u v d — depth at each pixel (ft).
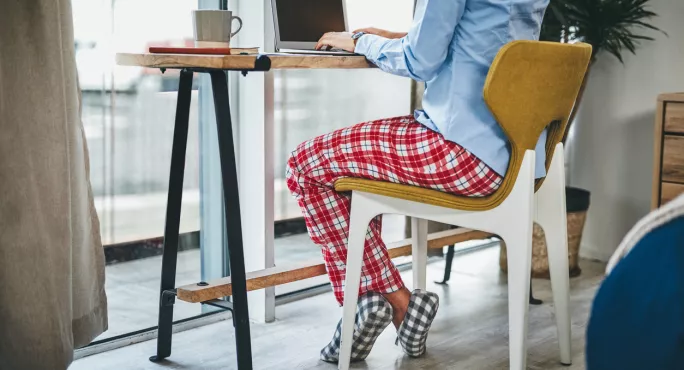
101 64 8.13
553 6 10.39
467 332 8.82
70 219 6.61
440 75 6.82
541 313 9.59
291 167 7.57
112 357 7.86
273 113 8.94
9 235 6.35
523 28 6.72
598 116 12.39
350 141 7.18
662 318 2.87
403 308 7.76
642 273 3.00
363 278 7.62
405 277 11.16
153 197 8.78
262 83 8.81
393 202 7.15
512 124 6.46
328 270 7.81
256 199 9.04
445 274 10.72
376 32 7.64
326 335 8.71
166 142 8.81
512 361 6.79
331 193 7.52
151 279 8.87
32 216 6.38
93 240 7.18
